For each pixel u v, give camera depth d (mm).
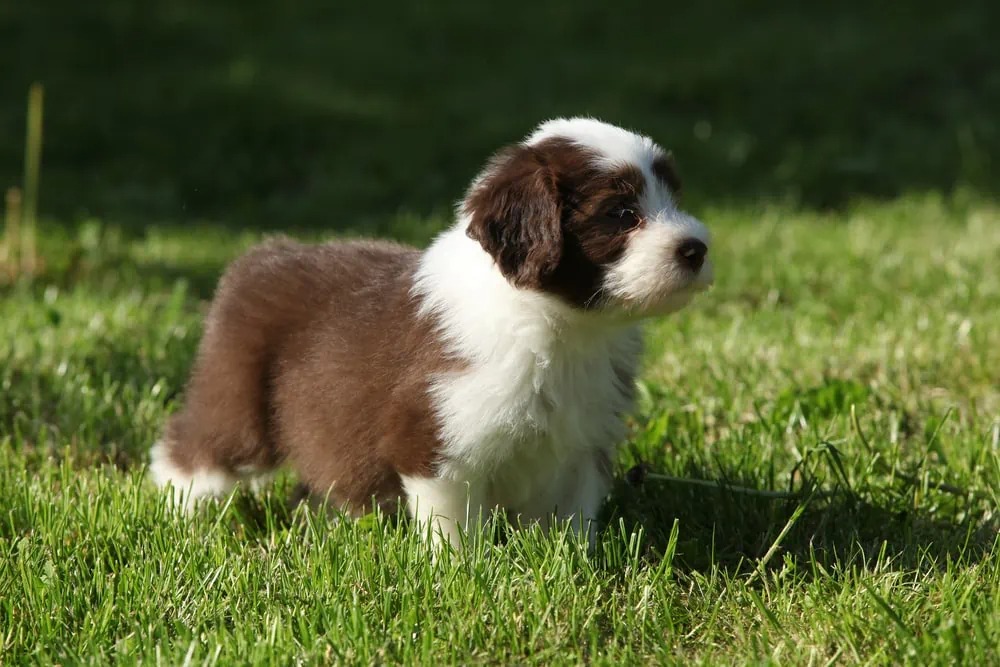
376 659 4738
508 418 5391
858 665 4617
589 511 5875
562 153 5406
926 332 8648
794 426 7172
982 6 20125
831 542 5789
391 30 20250
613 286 5258
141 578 5344
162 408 7719
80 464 7098
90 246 11914
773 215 13258
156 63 18234
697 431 7262
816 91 16953
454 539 5586
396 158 15172
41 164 15070
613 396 5766
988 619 4781
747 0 21297
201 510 6336
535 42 19797
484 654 4789
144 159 15180
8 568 5477
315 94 17094
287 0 21422
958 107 16328
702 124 15977
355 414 5652
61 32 19094
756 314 9648
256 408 6207
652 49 19266
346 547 5457
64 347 8734
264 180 14891
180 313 9820
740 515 6027
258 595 5195
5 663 4809
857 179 14516
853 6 20797
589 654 4848
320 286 6113
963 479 6336
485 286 5406
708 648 4840
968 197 13562
